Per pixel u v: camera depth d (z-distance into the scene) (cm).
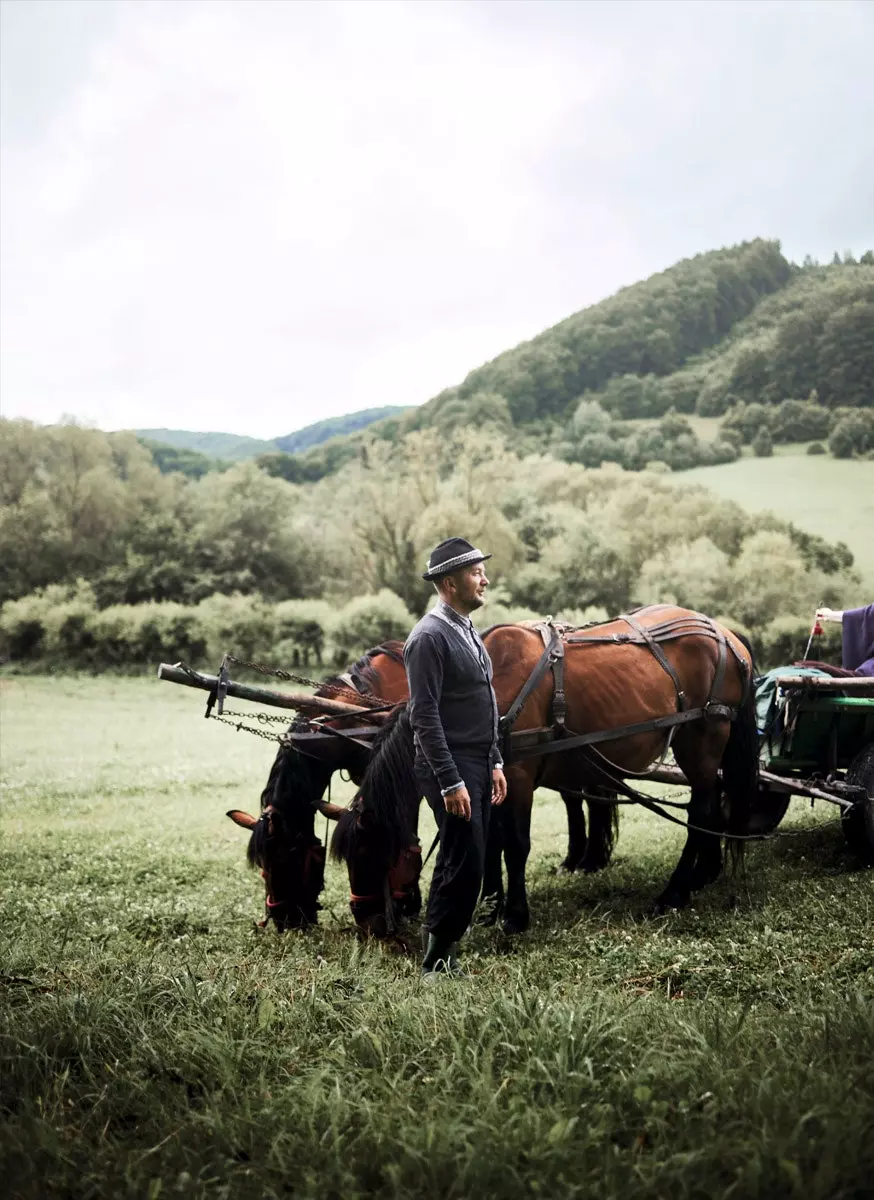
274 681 3147
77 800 1240
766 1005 407
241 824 593
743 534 4209
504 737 583
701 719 669
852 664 773
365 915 539
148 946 554
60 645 3672
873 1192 246
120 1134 307
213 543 4953
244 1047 346
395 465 5150
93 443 5241
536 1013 357
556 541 4512
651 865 761
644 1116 288
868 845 677
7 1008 387
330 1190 262
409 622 3419
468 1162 259
